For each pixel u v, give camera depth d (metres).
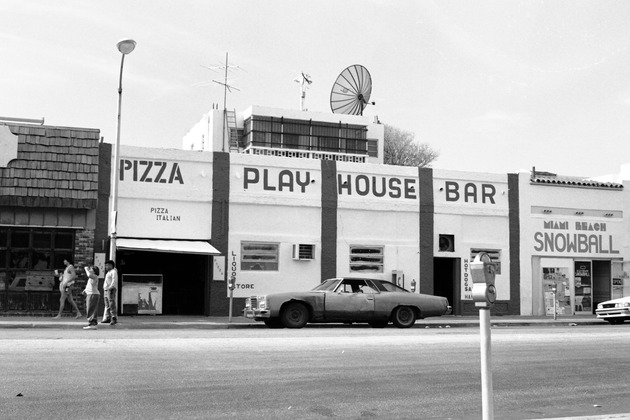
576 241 30.89
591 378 11.88
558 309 30.09
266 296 20.55
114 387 9.77
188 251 23.86
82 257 24.02
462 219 29.33
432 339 15.81
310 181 27.27
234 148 40.47
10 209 23.36
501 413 9.31
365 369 11.82
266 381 10.60
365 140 40.84
